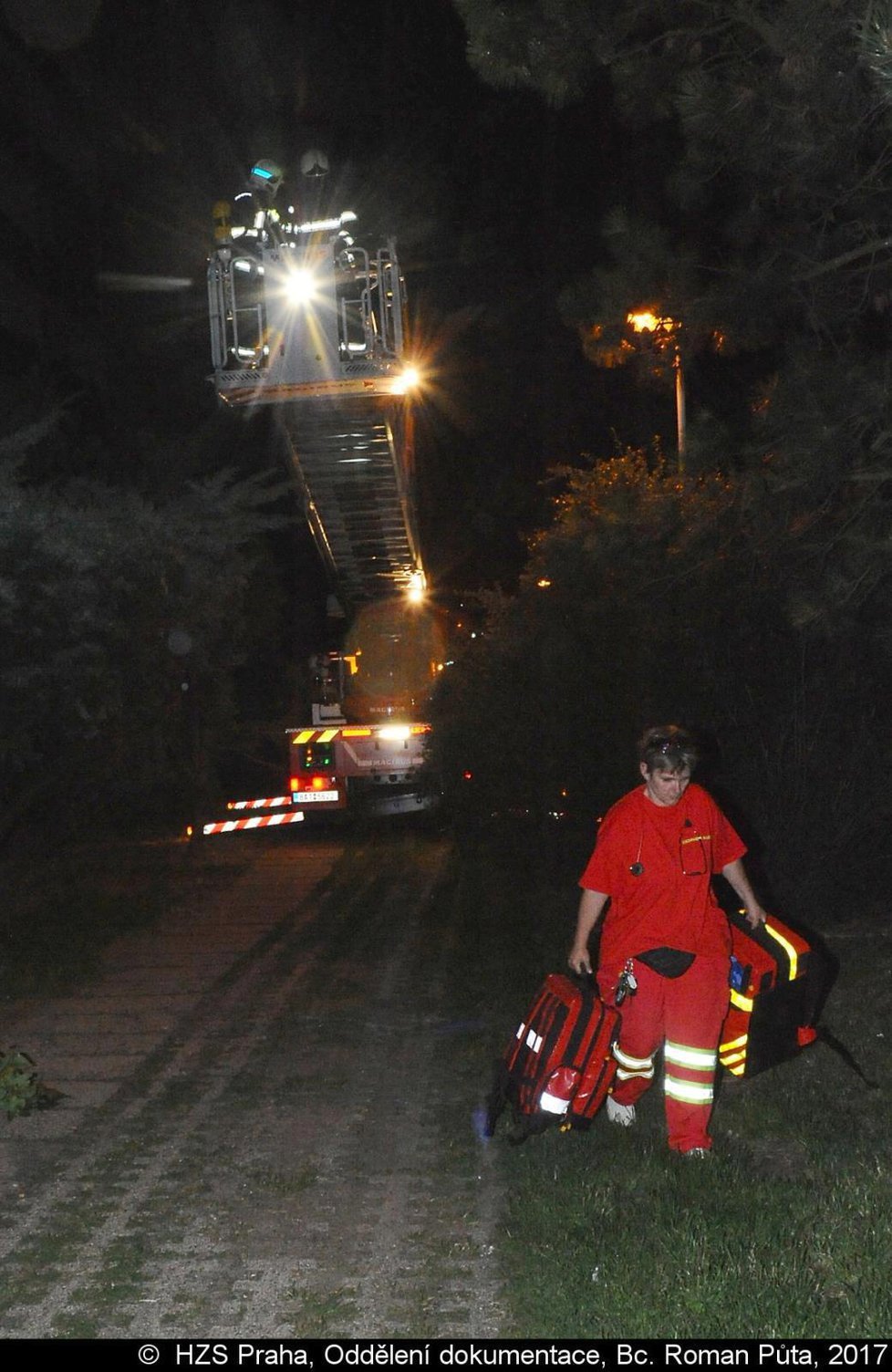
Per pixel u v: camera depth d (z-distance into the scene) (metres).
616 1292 4.37
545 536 13.84
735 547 10.12
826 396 7.96
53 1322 4.48
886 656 10.20
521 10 8.34
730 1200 5.05
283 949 11.42
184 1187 5.75
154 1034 8.60
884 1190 5.12
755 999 6.23
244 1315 4.48
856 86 7.33
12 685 10.62
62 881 15.30
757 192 8.70
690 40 8.39
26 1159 6.20
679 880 5.70
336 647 20.97
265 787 23.61
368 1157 6.05
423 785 17.66
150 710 13.83
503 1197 5.47
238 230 14.26
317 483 16.41
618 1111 6.12
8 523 10.41
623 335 9.48
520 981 9.27
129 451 20.30
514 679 14.12
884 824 10.83
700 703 10.71
